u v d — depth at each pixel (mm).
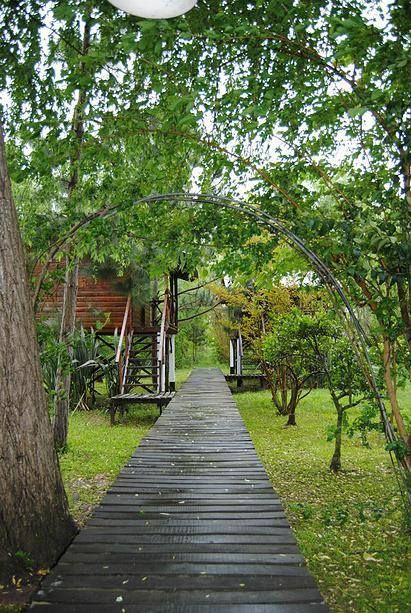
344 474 6020
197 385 12469
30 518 2773
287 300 9781
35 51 4648
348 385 5922
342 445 7719
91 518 3334
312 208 3980
